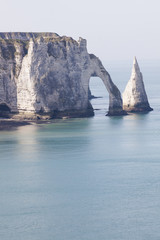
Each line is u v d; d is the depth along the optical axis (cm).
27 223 16875
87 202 18362
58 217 17262
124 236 16050
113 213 17500
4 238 16025
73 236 16088
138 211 17625
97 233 16238
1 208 17975
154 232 16288
